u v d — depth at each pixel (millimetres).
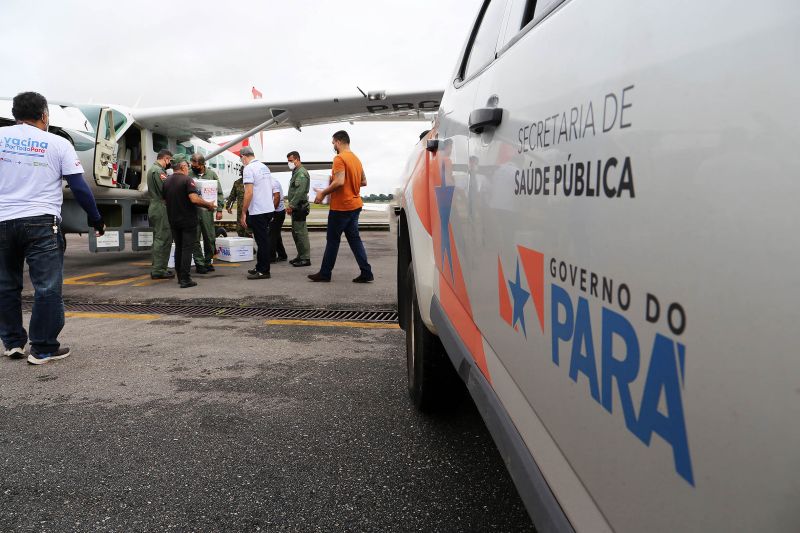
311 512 1882
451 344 1833
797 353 464
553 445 990
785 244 479
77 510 1902
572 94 949
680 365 611
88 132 8492
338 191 6586
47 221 3465
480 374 1514
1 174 3396
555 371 977
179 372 3385
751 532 512
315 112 11484
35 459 2266
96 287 6574
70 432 2523
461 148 1869
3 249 3471
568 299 923
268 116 11531
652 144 683
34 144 3428
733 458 532
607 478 783
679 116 638
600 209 813
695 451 586
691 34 649
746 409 515
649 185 683
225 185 16250
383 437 2455
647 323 679
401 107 11469
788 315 473
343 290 6281
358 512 1881
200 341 4109
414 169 2979
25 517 1862
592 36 934
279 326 4594
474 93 1828
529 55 1281
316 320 4828
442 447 2359
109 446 2381
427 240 2494
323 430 2533
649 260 677
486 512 1877
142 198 10492
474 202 1614
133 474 2143
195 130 11977
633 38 784
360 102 11023
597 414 813
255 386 3125
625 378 731
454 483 2064
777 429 482
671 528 631
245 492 2010
